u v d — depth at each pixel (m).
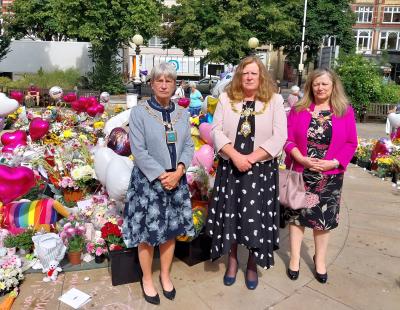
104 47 26.28
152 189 2.83
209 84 26.14
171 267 3.61
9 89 19.53
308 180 3.23
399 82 38.88
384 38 47.91
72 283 3.30
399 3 46.75
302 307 3.09
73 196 4.68
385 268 3.73
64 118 9.05
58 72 24.66
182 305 3.06
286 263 3.76
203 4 25.52
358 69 16.73
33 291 3.18
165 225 2.85
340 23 32.41
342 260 3.85
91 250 3.57
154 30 26.56
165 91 2.82
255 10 26.09
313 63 35.88
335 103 3.18
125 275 3.29
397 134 8.16
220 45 25.66
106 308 2.99
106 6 24.84
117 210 3.91
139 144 2.82
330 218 3.26
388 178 6.97
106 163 3.94
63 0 24.22
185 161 2.89
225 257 3.82
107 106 12.55
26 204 3.98
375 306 3.13
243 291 3.27
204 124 4.91
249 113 3.06
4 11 42.78
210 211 3.22
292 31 29.09
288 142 3.28
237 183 3.08
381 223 4.80
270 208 3.10
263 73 3.05
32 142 6.73
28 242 3.61
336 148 3.18
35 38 38.66
